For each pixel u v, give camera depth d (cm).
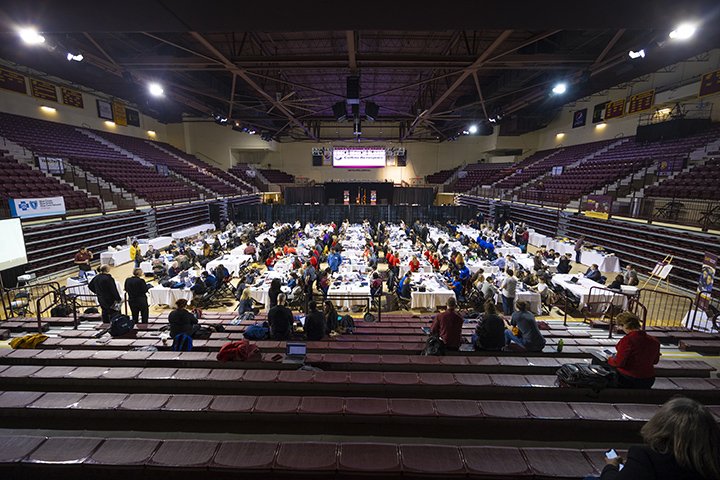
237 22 427
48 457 378
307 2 382
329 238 2227
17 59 2150
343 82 2752
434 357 599
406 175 4744
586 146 3234
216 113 3003
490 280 1218
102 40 1561
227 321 1006
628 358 482
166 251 1927
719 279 1280
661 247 1555
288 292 1198
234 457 376
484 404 461
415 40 1930
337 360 582
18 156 2017
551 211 2417
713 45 1614
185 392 520
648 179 2130
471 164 4553
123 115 3416
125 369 536
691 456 189
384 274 1645
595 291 1178
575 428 442
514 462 376
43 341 694
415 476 362
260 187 4375
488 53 1390
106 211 2048
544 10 409
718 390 490
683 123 2167
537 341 654
